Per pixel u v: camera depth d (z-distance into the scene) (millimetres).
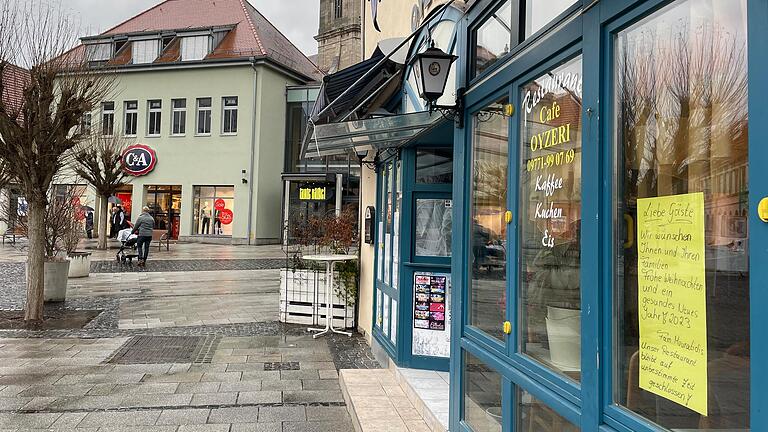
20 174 8062
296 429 4289
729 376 1653
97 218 27766
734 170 1669
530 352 2809
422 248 5434
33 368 5828
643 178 2031
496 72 3186
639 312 2020
